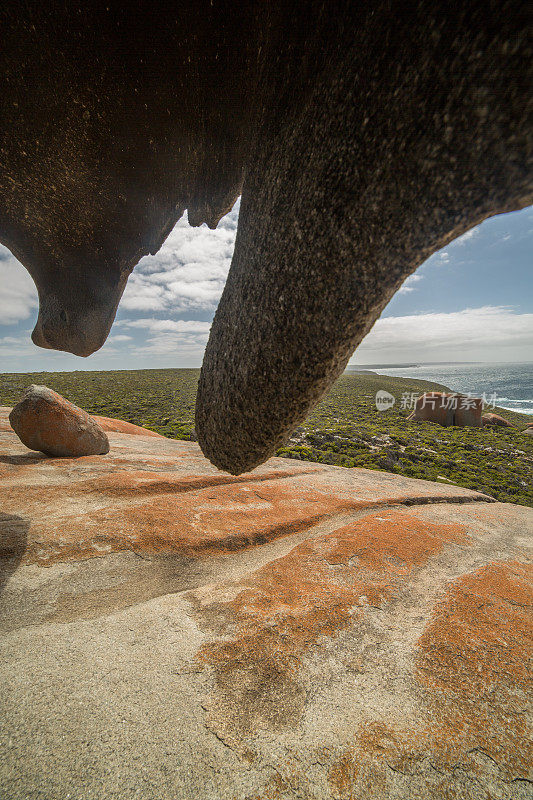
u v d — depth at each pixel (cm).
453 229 79
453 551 373
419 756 150
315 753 149
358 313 99
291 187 108
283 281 112
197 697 173
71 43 125
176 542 349
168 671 187
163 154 163
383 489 655
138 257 224
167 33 121
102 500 437
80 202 181
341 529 402
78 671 184
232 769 142
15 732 149
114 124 150
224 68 129
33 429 620
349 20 84
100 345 239
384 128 81
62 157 161
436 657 208
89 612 240
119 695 171
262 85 117
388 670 197
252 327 125
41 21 120
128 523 371
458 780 142
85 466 585
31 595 253
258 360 124
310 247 102
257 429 139
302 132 103
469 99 66
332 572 304
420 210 81
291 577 294
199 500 472
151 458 702
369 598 266
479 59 63
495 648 218
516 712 174
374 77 80
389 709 172
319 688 183
